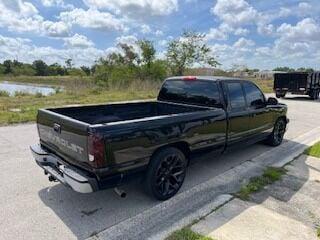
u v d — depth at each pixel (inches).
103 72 1332.4
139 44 1315.2
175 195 165.6
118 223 135.6
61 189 169.9
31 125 351.3
